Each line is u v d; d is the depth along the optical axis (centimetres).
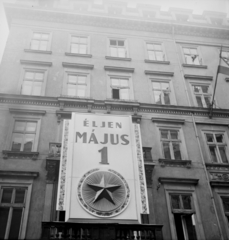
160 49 2259
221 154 1758
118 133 1546
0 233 1262
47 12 2183
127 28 2303
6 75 1833
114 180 1368
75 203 1274
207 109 1897
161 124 1786
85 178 1351
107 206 1289
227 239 1401
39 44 2072
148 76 2042
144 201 1338
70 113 1692
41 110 1678
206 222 1434
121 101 1802
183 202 1496
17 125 1630
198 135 1791
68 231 1179
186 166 1620
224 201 1541
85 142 1477
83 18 2238
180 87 2030
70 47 2106
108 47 2167
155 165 1595
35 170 1462
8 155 1488
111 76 1981
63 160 1397
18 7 2147
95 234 1177
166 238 1353
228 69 1933
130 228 1219
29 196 1369
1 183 1386
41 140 1580
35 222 1305
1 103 1677
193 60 2267
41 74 1897
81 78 1933
